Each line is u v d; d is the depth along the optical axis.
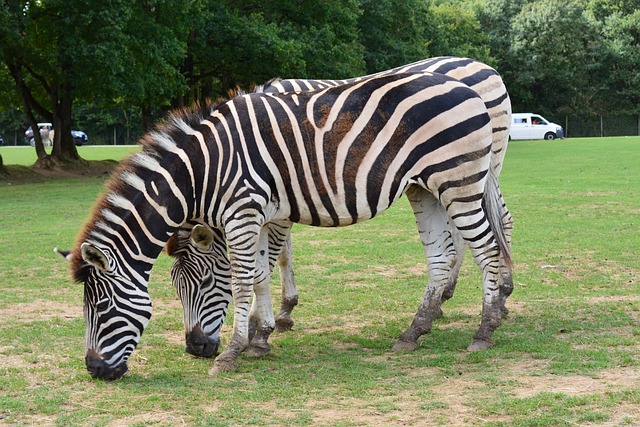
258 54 27.83
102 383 5.39
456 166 5.86
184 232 5.99
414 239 11.91
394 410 4.65
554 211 14.48
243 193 5.63
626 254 10.17
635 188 17.94
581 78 59.06
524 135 50.31
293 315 7.57
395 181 5.84
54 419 4.66
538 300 7.83
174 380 5.45
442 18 53.16
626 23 58.69
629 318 6.94
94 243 5.49
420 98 5.82
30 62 25.69
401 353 6.12
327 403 4.82
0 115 58.28
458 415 4.53
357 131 5.78
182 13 25.91
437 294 6.33
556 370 5.38
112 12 22.58
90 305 5.49
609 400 4.66
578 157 29.14
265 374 5.57
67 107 29.38
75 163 29.25
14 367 5.81
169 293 8.51
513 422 4.37
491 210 6.28
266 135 5.74
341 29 30.89
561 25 57.28
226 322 7.34
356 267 9.81
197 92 35.75
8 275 9.49
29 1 23.47
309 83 6.82
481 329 6.14
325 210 5.88
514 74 58.78
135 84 24.38
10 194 20.42
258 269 6.09
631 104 59.66
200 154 5.67
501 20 60.12
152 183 5.62
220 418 4.57
